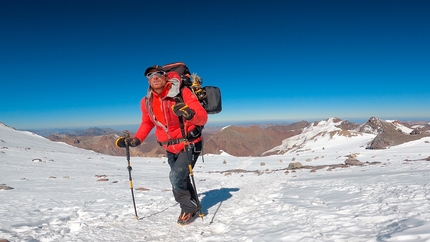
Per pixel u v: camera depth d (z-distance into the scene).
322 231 3.37
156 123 4.91
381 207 4.18
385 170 13.34
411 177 7.63
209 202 7.20
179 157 4.98
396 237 2.67
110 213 6.25
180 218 5.02
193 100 4.68
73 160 34.88
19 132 72.44
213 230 4.56
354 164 24.58
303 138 191.50
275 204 5.61
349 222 3.61
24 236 4.37
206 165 38.62
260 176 18.66
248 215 5.07
